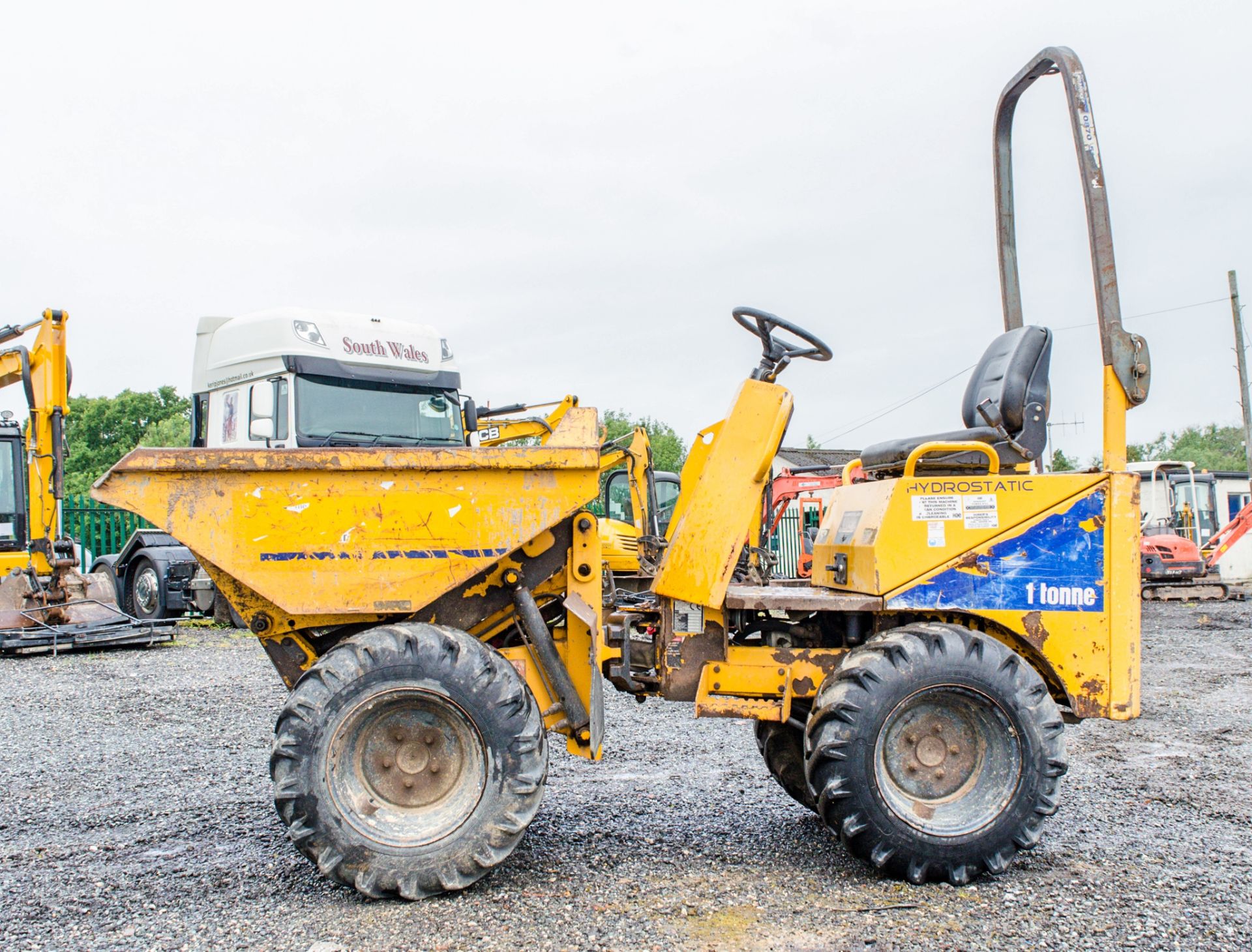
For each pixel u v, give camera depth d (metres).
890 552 4.11
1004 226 5.30
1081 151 4.32
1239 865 4.05
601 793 5.21
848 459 37.38
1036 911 3.55
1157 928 3.39
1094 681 4.11
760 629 4.67
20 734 6.70
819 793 3.86
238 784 5.35
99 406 44.25
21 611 10.82
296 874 3.94
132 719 7.19
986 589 4.11
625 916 3.49
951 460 4.44
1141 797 5.18
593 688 4.04
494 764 3.71
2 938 3.32
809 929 3.38
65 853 4.20
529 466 3.91
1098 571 4.13
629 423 40.66
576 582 4.17
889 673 3.82
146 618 13.38
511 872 3.96
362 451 3.85
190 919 3.48
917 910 3.56
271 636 4.20
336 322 9.79
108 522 17.09
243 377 9.93
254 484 3.83
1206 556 21.30
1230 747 6.45
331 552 3.86
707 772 5.67
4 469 12.39
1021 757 3.86
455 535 3.90
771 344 4.59
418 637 3.75
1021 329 4.80
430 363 10.34
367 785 3.74
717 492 4.28
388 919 3.47
